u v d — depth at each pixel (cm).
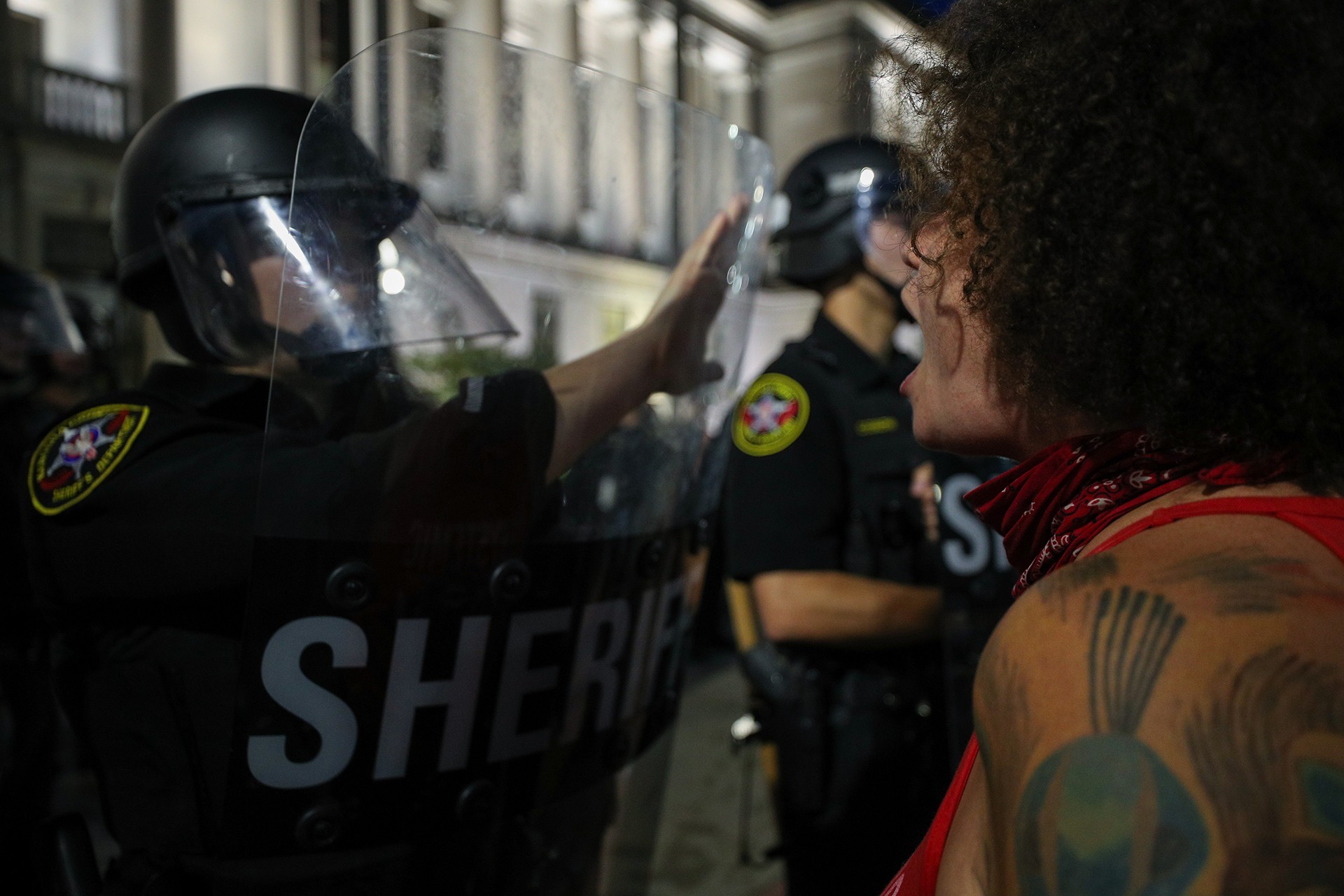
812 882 165
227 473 88
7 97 909
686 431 107
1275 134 42
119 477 90
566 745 94
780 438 170
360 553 82
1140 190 44
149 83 895
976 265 51
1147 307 44
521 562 88
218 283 99
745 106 1546
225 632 90
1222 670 34
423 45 91
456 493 86
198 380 101
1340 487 45
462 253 94
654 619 103
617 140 103
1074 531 49
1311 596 37
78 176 950
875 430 169
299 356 84
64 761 348
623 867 106
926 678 169
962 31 55
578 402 94
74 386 343
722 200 110
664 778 111
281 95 106
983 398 54
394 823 85
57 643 99
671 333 104
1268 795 32
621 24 1207
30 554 98
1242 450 45
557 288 99
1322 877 31
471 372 90
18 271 332
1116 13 46
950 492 160
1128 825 33
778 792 169
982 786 47
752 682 176
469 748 87
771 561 164
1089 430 51
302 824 82
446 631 85
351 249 87
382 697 84
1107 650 37
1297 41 43
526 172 97
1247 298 43
